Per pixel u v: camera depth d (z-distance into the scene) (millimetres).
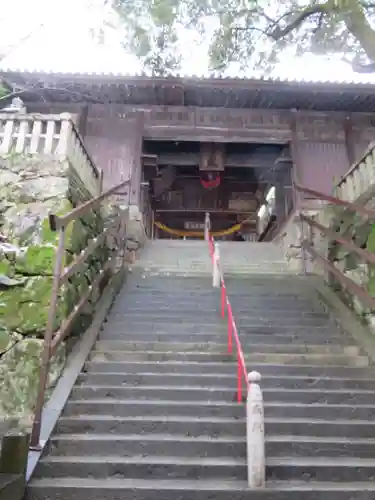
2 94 12562
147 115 14922
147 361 6258
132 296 8430
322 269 9812
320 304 8367
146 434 4809
